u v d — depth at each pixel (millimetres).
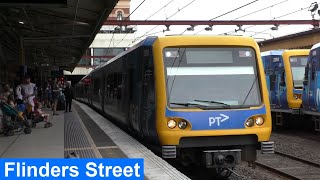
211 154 8469
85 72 75188
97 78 25000
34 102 15031
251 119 8727
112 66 16531
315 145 14398
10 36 23703
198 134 8469
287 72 18188
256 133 8719
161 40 8883
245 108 8734
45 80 33188
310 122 19359
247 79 8984
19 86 14055
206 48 8945
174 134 8430
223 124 8570
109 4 14938
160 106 8578
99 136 12227
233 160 8531
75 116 20578
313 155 12438
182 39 8891
